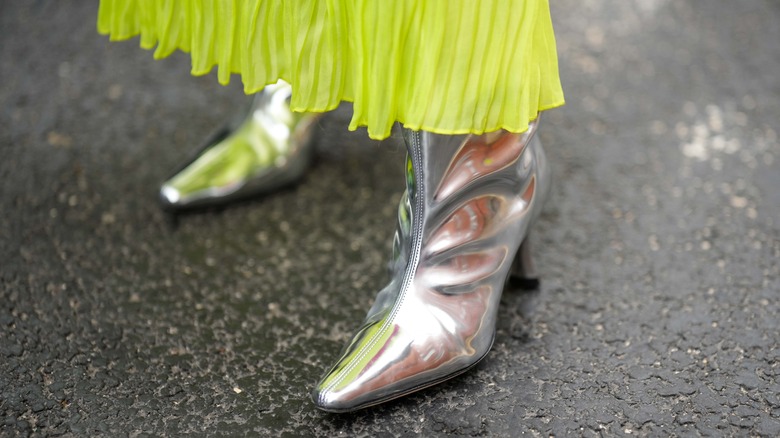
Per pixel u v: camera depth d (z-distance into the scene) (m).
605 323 1.42
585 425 1.31
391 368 1.29
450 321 1.31
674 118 1.74
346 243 1.53
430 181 1.29
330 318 1.43
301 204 1.59
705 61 1.87
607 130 1.72
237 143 1.58
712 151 1.68
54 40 1.88
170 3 1.31
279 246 1.52
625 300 1.45
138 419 1.32
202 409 1.33
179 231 1.54
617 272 1.49
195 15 1.30
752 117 1.75
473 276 1.32
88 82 1.79
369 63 1.24
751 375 1.36
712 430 1.31
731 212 1.57
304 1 1.25
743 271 1.49
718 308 1.44
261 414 1.32
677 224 1.55
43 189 1.58
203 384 1.35
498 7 1.21
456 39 1.22
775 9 2.03
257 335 1.41
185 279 1.47
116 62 1.84
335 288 1.47
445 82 1.23
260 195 1.59
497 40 1.22
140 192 1.59
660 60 1.87
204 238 1.53
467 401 1.33
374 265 1.50
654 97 1.79
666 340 1.40
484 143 1.29
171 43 1.33
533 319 1.42
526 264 1.44
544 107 1.27
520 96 1.24
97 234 1.53
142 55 1.86
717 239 1.53
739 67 1.85
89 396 1.34
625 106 1.77
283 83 1.57
